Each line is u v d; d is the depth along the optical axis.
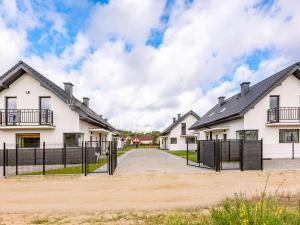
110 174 11.13
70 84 21.05
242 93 21.44
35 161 16.09
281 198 6.42
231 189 7.89
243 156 11.98
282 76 16.73
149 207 6.04
